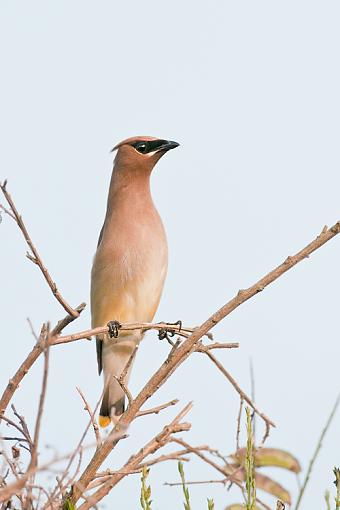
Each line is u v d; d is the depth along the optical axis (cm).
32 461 554
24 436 642
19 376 658
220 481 648
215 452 670
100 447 668
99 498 643
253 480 598
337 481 576
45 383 548
